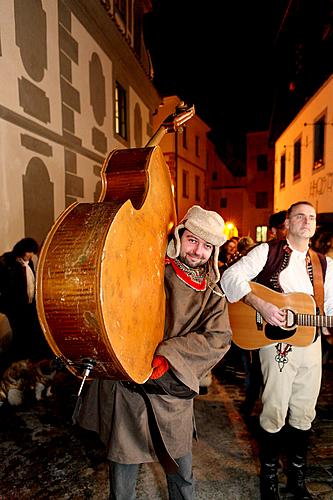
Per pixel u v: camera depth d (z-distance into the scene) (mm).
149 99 12641
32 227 5727
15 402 3533
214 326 1626
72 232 1129
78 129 7406
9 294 3809
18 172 5336
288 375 2158
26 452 2783
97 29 8117
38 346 3855
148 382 1506
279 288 2258
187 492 1790
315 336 2166
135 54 10344
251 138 26250
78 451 2795
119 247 1150
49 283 1077
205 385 3672
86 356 1128
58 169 6594
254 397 3199
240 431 3041
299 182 11961
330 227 7316
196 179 21469
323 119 9539
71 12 6980
